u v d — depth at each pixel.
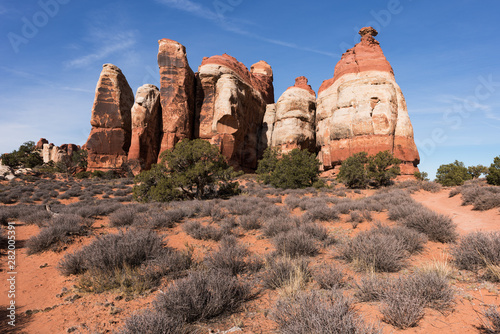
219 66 57.75
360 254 4.98
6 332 3.22
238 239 7.76
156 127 53.16
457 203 13.07
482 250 4.35
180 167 20.14
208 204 12.33
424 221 6.98
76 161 56.34
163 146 52.16
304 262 4.77
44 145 74.62
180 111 52.75
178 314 3.23
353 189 26.02
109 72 57.53
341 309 2.65
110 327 3.25
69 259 5.35
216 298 3.45
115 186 32.41
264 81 85.62
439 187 20.84
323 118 57.75
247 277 4.82
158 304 3.34
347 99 50.12
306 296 3.15
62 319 3.54
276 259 5.41
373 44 55.47
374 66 51.50
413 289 3.24
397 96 48.88
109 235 5.91
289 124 57.88
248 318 3.33
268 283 4.38
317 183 26.45
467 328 2.62
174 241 7.65
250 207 12.43
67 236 7.69
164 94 52.84
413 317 2.74
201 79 57.25
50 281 5.06
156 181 19.34
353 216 9.56
